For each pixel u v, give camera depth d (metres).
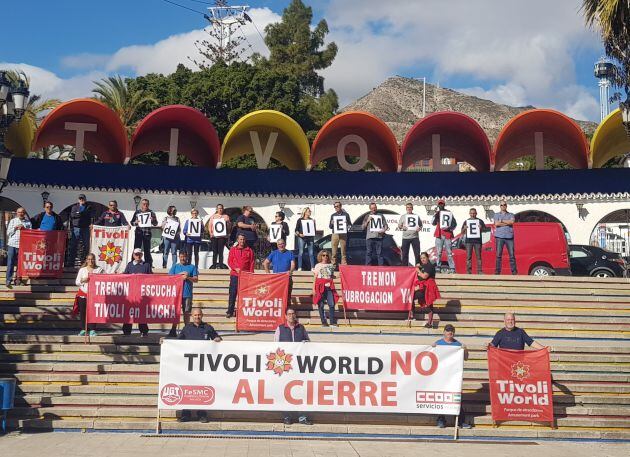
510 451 11.30
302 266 21.84
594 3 16.53
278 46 61.09
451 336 12.73
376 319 17.34
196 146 29.69
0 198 32.00
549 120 26.95
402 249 20.56
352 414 12.73
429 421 12.73
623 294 18.92
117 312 15.23
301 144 27.92
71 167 26.83
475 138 27.97
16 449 10.62
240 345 12.40
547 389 12.51
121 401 12.80
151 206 27.25
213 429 12.26
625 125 16.86
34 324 16.55
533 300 18.47
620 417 12.84
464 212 28.12
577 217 27.64
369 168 60.75
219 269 20.00
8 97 14.54
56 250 18.28
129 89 46.56
